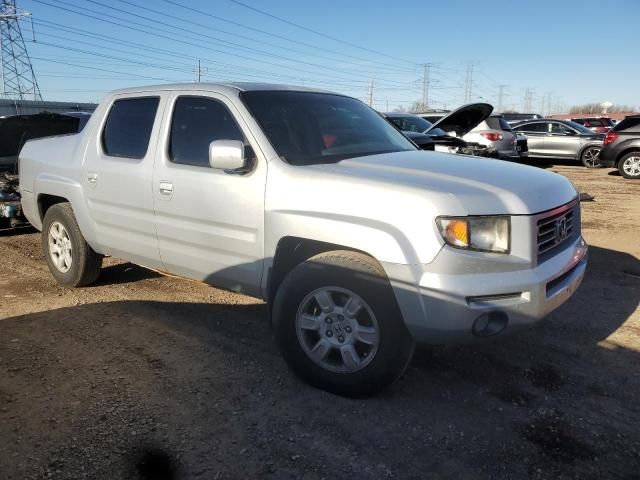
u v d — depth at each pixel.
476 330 3.06
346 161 3.73
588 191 12.15
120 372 3.75
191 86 4.29
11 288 5.60
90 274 5.40
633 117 14.55
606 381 3.62
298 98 4.31
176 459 2.84
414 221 3.04
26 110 25.06
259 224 3.64
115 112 4.82
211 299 5.17
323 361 3.45
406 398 3.41
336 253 3.35
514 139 14.84
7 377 3.68
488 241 3.07
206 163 4.01
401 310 3.10
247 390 3.51
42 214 5.78
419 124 12.23
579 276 3.60
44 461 2.81
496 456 2.86
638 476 2.71
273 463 2.81
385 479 2.69
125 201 4.52
